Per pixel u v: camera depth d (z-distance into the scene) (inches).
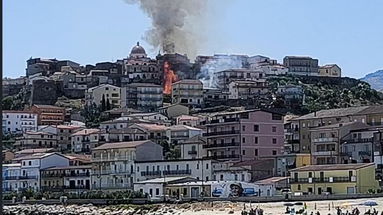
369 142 7455.7
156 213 6043.3
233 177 7578.7
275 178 7199.8
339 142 7780.5
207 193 6939.0
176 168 7824.8
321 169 6658.5
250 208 5649.6
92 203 7160.4
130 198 7062.0
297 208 5521.7
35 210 6855.3
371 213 4953.3
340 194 6205.7
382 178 6924.2
